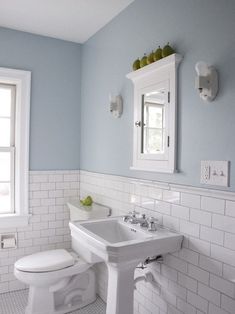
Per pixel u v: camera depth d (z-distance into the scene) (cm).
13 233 256
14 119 270
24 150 260
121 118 217
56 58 275
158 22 176
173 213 161
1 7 214
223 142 132
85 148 277
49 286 212
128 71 208
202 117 143
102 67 246
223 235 131
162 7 173
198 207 145
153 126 177
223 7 133
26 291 255
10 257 254
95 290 241
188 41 153
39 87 268
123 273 149
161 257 167
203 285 142
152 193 179
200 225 144
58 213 276
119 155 219
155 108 175
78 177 288
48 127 273
